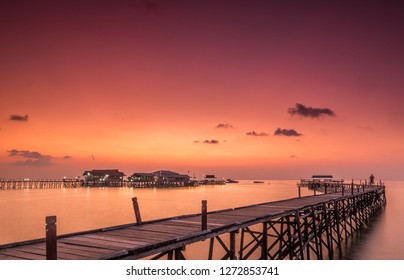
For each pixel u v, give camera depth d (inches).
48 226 326.0
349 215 1202.0
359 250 949.2
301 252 709.9
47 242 323.9
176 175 5246.1
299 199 1099.3
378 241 1066.1
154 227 522.9
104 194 3467.0
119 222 1482.5
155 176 5059.1
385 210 1909.4
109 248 386.6
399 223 1430.9
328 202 963.3
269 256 694.5
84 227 1349.7
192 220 598.2
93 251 374.0
